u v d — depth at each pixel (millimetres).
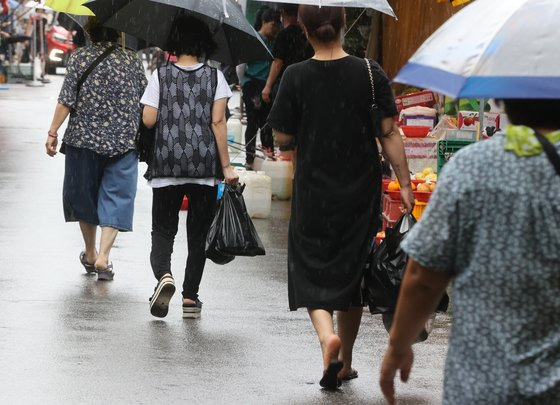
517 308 6801
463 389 6844
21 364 14398
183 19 17297
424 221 6988
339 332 14266
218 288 19781
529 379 6711
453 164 6984
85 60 19500
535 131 6914
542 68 7031
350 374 14336
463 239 6902
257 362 14969
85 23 21219
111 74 19531
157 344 15703
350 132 13344
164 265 17062
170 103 17062
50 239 23469
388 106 13320
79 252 22281
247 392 13586
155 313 16938
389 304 13547
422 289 7152
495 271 6809
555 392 6684
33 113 53531
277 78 31578
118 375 14086
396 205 22594
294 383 14070
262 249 17484
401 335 7383
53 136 19547
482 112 22875
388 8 17516
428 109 27516
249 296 19219
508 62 7082
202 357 15109
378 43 31672
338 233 13438
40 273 20188
